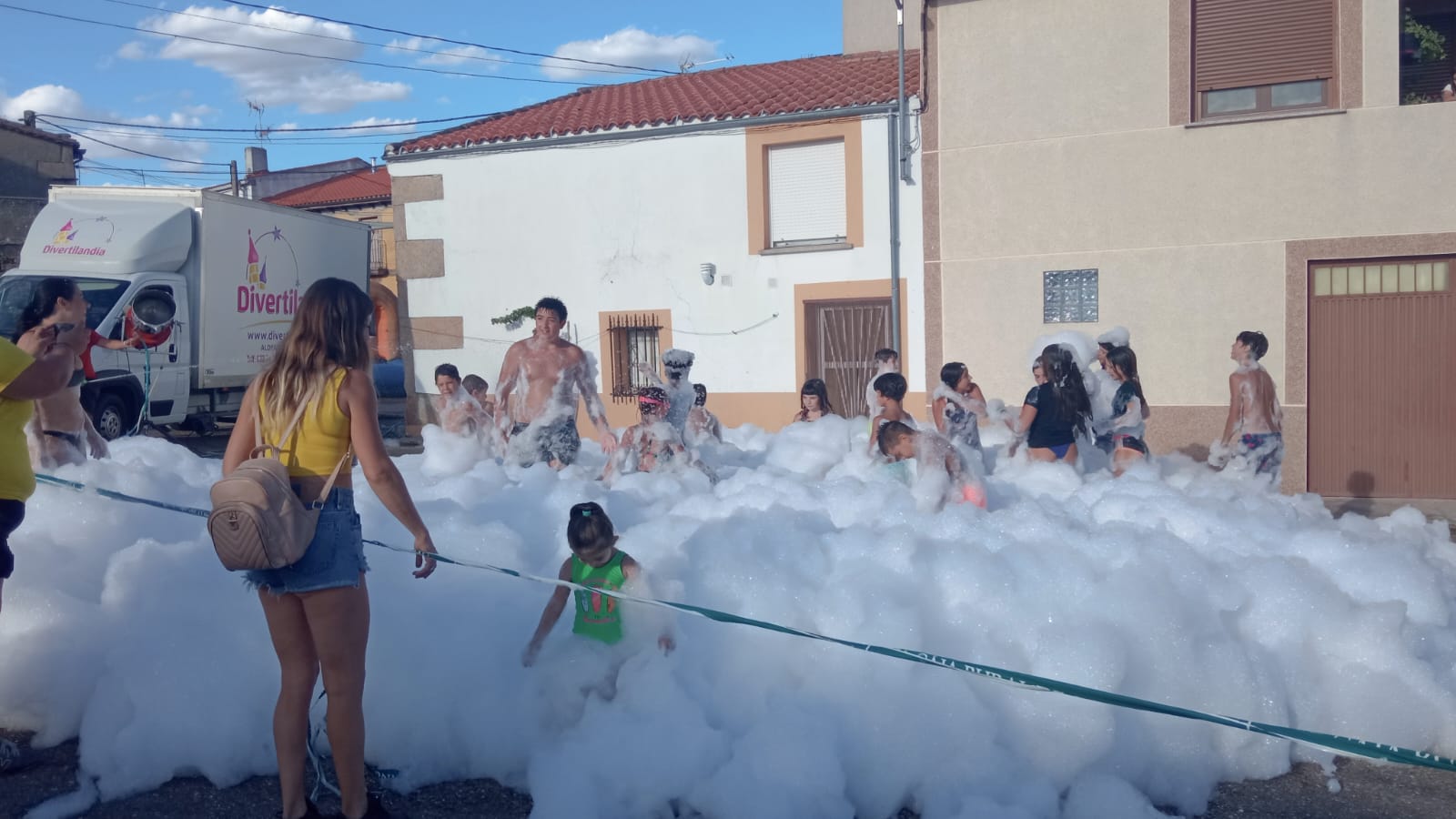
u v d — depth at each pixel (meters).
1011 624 4.34
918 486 6.11
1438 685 4.31
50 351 4.38
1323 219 11.28
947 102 12.51
